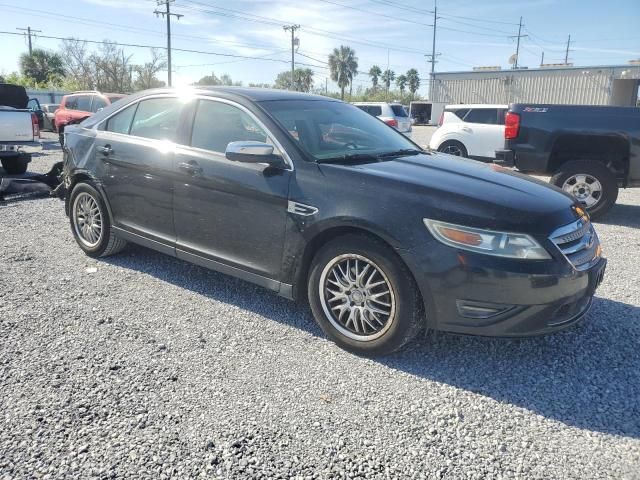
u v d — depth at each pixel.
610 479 2.37
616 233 6.85
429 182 3.34
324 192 3.45
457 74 38.59
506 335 3.08
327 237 3.54
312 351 3.48
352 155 3.87
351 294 3.41
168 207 4.35
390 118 19.75
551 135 7.43
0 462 2.38
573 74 33.69
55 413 2.73
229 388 3.02
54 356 3.31
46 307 4.05
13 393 2.90
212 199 4.00
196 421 2.70
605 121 7.17
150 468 2.37
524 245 3.02
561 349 3.57
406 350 3.53
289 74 61.34
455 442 2.60
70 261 5.14
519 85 35.84
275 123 3.85
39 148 15.70
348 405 2.88
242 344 3.55
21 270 4.85
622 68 31.83
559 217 3.21
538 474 2.39
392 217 3.17
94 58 50.94
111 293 4.37
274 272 3.75
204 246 4.17
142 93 4.86
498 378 3.20
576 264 3.21
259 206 3.73
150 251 5.49
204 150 4.12
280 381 3.11
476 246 3.03
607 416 2.84
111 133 4.93
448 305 3.10
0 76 47.34
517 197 3.25
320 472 2.37
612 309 4.24
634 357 3.47
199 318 3.94
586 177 7.44
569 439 2.64
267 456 2.46
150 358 3.33
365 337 3.39
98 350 3.41
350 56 67.06
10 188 7.94
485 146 12.86
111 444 2.51
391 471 2.39
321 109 4.39
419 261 3.10
